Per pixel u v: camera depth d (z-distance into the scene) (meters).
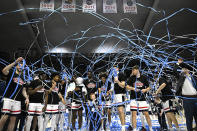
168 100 3.71
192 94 3.10
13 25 8.55
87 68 11.50
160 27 8.64
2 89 3.34
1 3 7.09
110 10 7.41
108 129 4.33
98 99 4.51
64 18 8.52
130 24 9.06
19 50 10.31
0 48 10.62
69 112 4.70
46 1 7.43
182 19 7.96
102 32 9.68
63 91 4.82
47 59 11.20
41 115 3.50
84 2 7.51
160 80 3.78
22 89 3.27
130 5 7.52
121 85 3.66
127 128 4.76
